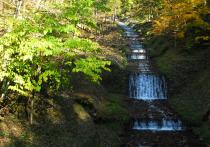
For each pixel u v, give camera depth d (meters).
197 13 29.94
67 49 12.50
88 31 36.75
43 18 11.98
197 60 28.47
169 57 31.42
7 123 12.84
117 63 28.70
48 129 14.48
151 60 33.59
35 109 14.95
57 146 13.79
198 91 24.38
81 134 16.11
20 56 11.16
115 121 20.33
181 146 18.55
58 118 15.87
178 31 32.41
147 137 19.80
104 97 22.69
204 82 24.75
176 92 26.58
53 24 11.69
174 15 31.50
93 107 19.78
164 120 21.72
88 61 12.09
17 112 13.82
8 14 19.31
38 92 15.91
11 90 13.55
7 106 13.38
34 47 10.82
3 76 11.23
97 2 28.73
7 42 10.52
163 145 18.64
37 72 11.95
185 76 27.38
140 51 36.72
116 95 25.02
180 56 30.39
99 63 12.07
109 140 17.84
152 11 51.41
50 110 15.95
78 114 17.77
